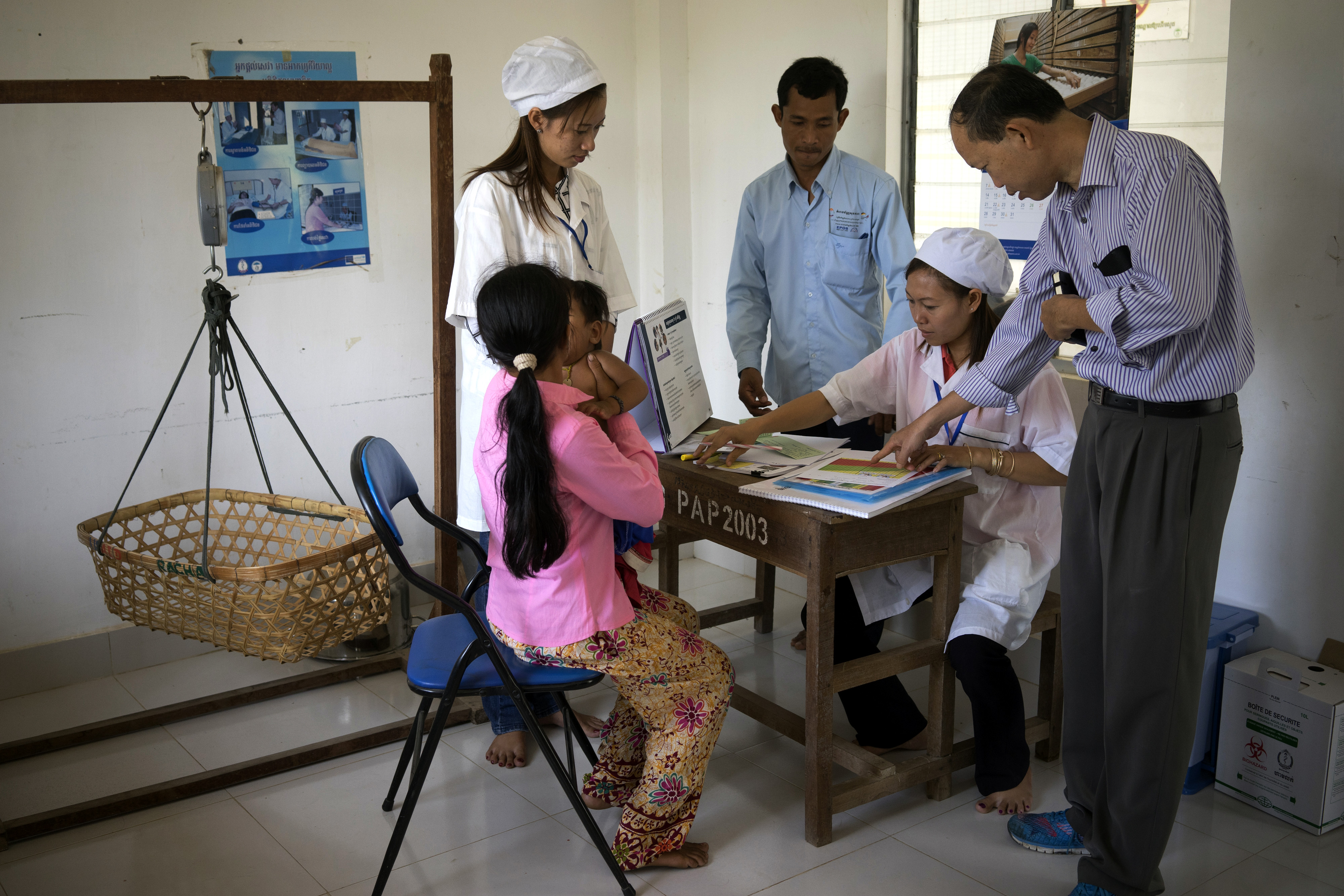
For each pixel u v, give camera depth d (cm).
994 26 303
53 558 317
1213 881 220
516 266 201
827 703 230
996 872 226
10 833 237
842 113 302
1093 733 216
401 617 336
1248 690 244
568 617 202
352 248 349
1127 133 185
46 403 309
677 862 226
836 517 217
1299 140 235
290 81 252
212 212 265
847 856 232
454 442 291
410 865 229
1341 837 236
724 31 377
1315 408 241
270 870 228
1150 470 189
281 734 289
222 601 267
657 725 218
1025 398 244
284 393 346
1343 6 224
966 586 251
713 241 400
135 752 280
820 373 325
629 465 200
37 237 300
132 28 304
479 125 367
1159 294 173
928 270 241
